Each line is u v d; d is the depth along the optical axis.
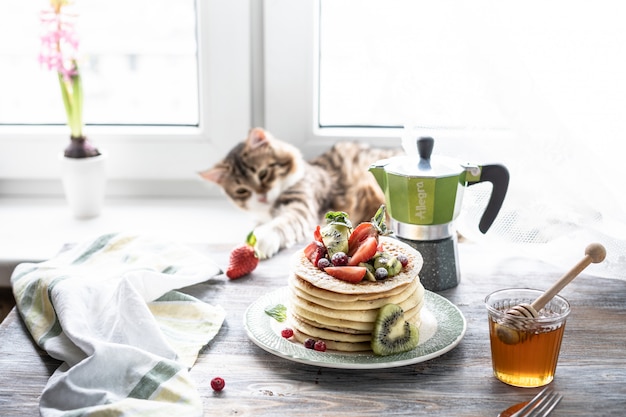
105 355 0.92
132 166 1.79
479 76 1.25
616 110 1.28
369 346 0.98
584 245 1.26
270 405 0.88
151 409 0.85
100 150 1.72
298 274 1.01
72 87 1.62
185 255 1.26
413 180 1.12
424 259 1.17
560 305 0.97
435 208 1.14
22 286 1.15
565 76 1.28
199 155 1.78
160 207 1.78
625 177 1.25
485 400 0.90
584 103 1.29
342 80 1.73
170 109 1.79
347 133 1.78
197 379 0.94
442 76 1.30
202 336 1.04
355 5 1.62
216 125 1.75
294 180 1.72
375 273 1.00
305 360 0.95
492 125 1.28
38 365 0.99
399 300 0.98
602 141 1.29
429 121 1.32
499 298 0.99
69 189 1.67
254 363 0.98
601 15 1.25
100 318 1.05
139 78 1.77
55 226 1.65
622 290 1.20
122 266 1.21
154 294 1.12
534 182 1.26
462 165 1.15
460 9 1.22
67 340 1.02
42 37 1.59
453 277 1.20
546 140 1.22
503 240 1.31
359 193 1.74
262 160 1.70
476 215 1.31
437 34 1.29
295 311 1.02
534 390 0.92
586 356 1.00
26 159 1.79
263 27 1.69
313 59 1.69
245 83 1.72
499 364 0.93
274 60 1.69
